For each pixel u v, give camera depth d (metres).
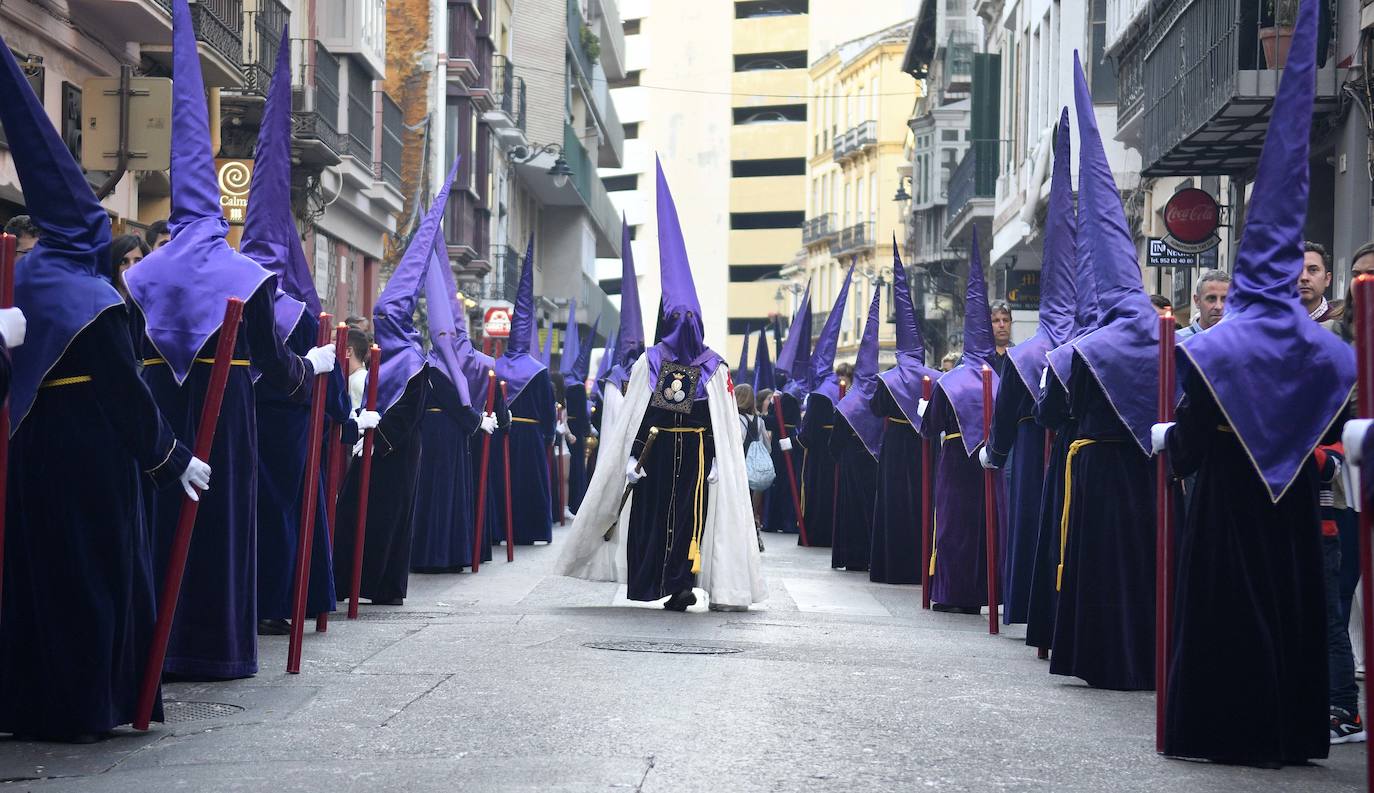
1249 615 8.04
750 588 14.83
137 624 8.45
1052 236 12.66
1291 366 8.02
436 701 9.38
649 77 128.25
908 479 18.59
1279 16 21.89
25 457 8.06
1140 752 8.36
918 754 8.15
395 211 43.00
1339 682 8.89
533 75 64.50
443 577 18.08
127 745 8.08
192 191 10.13
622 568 14.94
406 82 47.69
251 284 9.79
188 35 10.14
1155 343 10.37
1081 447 10.74
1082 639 10.54
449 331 18.14
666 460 14.66
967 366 15.52
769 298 125.12
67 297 7.98
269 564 11.78
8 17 20.69
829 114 108.12
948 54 60.66
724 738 8.40
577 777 7.38
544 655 11.35
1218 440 8.14
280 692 9.66
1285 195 8.19
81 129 21.22
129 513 8.27
